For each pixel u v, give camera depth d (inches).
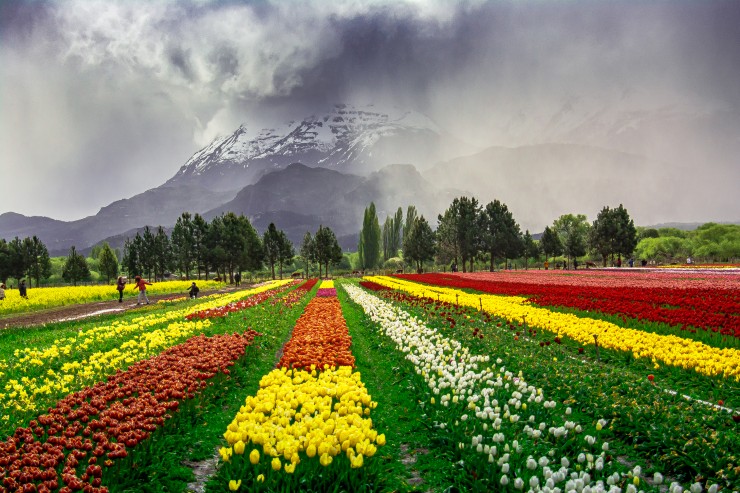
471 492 285.0
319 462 289.3
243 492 278.7
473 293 1533.0
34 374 543.5
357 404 396.8
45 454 279.7
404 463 336.5
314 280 2918.3
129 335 770.2
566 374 464.4
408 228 5002.5
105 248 4215.1
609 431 356.8
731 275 1868.8
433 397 404.8
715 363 480.1
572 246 4286.4
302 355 539.2
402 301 1181.1
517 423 361.4
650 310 814.5
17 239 3671.3
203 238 3555.6
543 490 239.9
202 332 786.2
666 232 5772.6
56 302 1596.9
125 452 290.8
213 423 412.2
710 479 278.5
